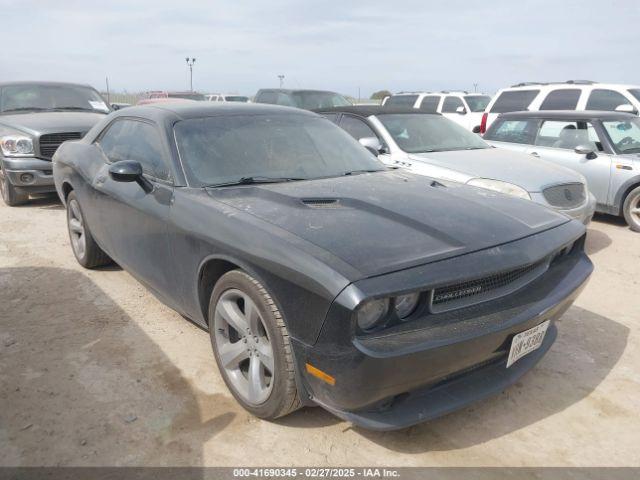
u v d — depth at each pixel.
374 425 2.36
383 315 2.29
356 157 4.03
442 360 2.31
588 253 5.98
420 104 16.80
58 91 9.19
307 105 13.80
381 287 2.21
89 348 3.54
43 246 5.78
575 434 2.76
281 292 2.45
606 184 7.15
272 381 2.62
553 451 2.63
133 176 3.43
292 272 2.39
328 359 2.28
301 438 2.68
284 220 2.72
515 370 2.79
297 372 2.49
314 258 2.36
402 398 2.44
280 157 3.63
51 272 4.95
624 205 7.05
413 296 2.33
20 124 7.62
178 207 3.16
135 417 2.82
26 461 2.49
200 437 2.68
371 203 2.96
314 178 3.54
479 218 2.88
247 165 3.48
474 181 5.73
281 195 3.06
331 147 3.97
